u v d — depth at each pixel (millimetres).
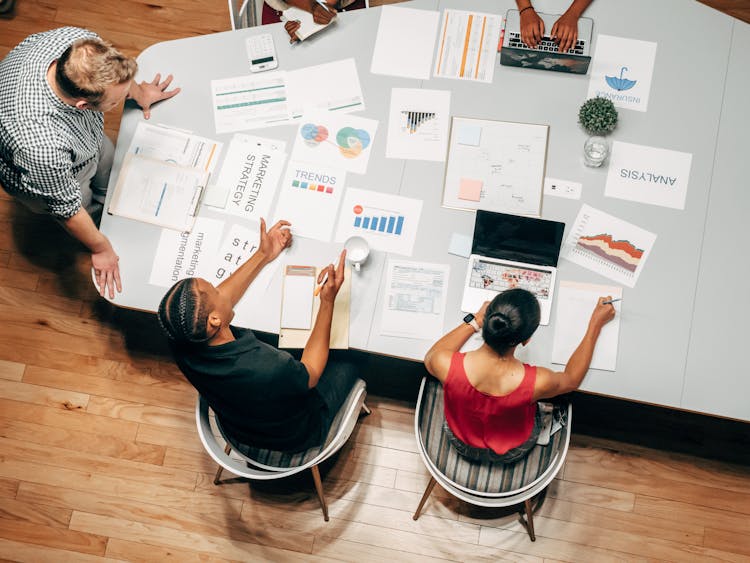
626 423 2994
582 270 2395
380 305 2389
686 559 2873
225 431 2449
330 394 2471
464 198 2467
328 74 2590
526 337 1974
